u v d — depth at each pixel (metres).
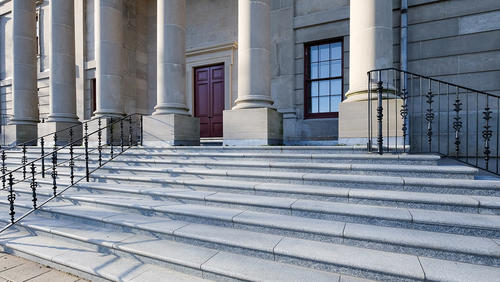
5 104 14.88
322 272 2.80
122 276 3.00
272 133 6.91
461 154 6.82
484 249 2.66
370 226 3.34
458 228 3.08
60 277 3.28
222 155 5.91
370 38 5.63
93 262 3.35
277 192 4.31
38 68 14.16
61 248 3.79
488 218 3.18
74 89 10.56
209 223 3.87
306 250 2.98
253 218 3.68
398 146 5.21
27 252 3.74
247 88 6.91
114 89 9.40
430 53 7.29
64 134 9.98
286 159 5.34
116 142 9.23
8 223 4.59
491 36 6.74
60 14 10.10
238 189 4.60
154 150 6.89
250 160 5.66
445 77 7.13
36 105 11.80
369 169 4.43
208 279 2.93
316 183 4.46
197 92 11.72
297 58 9.41
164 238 3.69
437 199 3.49
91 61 12.50
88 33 12.71
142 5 12.84
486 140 4.43
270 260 3.06
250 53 6.86
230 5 11.07
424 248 2.84
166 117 7.50
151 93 12.89
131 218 4.20
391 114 5.43
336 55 9.01
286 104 9.49
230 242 3.26
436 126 7.12
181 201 4.57
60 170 6.95
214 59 11.20
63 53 10.16
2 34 14.95
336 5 8.84
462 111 6.91
